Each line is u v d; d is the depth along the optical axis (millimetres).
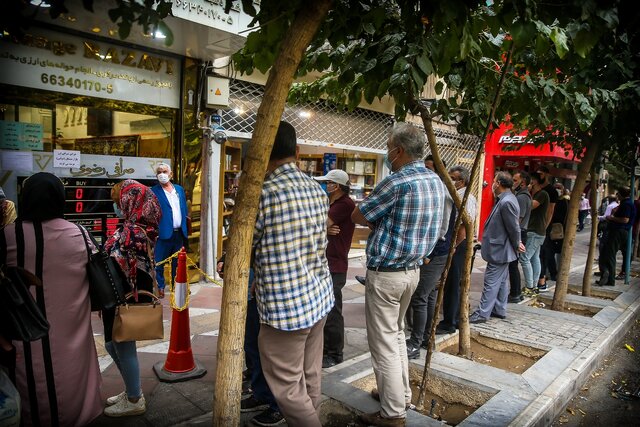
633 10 2084
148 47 6441
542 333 5434
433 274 4293
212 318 5570
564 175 19844
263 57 2814
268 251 2451
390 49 2680
